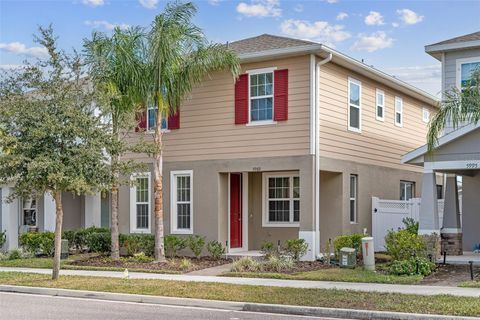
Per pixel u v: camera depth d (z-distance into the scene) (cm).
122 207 2339
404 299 1238
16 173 1565
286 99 2019
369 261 1728
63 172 1520
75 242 2356
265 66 2067
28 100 1587
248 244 2239
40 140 1548
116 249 2078
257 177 2256
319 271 1705
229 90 2128
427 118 2900
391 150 2522
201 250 2103
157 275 1744
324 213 2172
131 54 1917
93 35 1914
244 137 2091
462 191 2173
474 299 1213
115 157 1750
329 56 2003
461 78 2083
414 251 1745
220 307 1293
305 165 1975
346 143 2173
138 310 1262
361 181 2267
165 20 1909
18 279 1698
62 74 1612
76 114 1561
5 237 2469
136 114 2119
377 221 2312
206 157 2161
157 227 2019
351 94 2225
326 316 1184
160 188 2031
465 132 1766
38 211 2728
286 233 2183
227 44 2202
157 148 1936
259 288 1433
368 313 1147
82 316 1183
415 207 2259
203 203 2159
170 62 1911
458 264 1786
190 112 2198
